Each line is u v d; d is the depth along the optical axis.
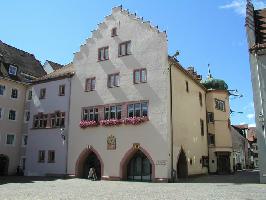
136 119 30.34
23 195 17.81
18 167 41.94
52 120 37.34
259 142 25.31
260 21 29.20
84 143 33.88
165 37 30.81
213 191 19.44
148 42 31.83
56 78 38.06
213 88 44.47
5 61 45.03
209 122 43.03
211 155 41.91
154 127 29.44
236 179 30.83
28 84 44.78
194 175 34.94
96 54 35.47
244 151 69.50
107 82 33.75
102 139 32.53
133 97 31.45
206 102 43.78
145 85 30.95
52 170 35.75
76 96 35.91
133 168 30.86
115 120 31.78
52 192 19.47
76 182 28.23
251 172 47.31
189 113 35.72
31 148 38.22
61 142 35.75
